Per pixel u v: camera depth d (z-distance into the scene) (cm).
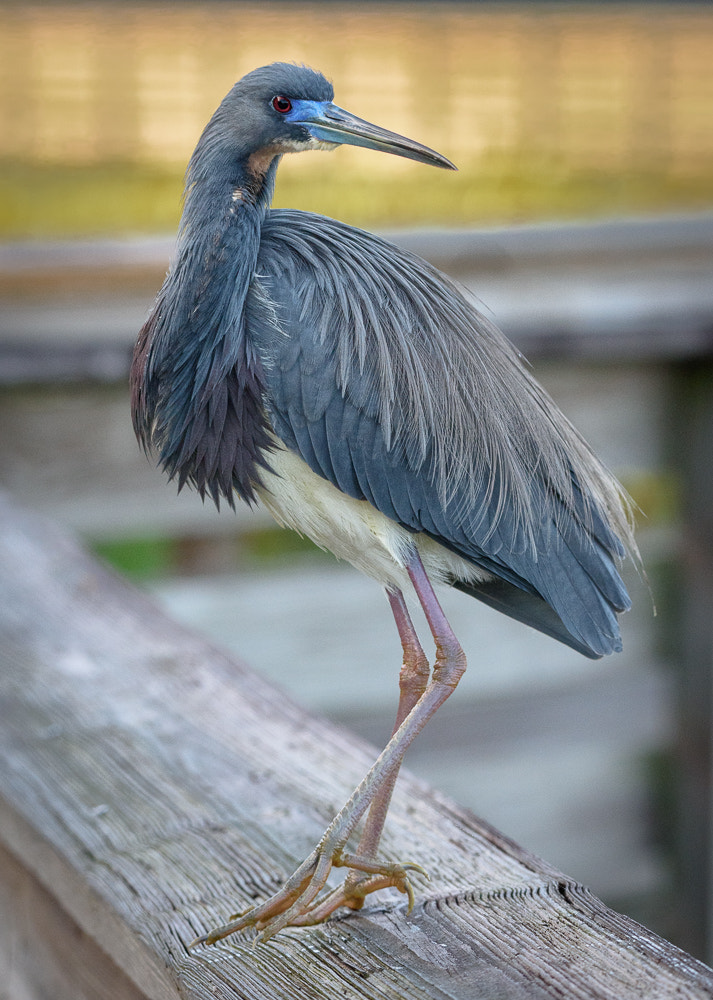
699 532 1231
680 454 1246
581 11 1620
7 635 760
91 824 539
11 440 1117
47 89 1469
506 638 1193
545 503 491
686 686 1252
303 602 1176
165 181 1534
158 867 501
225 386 483
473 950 433
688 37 1677
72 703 664
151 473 1165
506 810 1223
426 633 1193
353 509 494
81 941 524
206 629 1155
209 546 1490
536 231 1471
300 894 446
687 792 1248
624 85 1661
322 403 471
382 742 1205
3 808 581
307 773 579
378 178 1573
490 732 1205
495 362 490
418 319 482
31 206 1462
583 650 514
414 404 471
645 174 1702
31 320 1212
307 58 1569
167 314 495
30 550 908
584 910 457
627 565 1245
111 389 1144
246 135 480
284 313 474
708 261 1445
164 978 441
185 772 585
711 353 1201
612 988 405
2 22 1430
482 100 1611
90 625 777
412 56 1589
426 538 507
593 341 1178
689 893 1255
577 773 1239
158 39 1497
